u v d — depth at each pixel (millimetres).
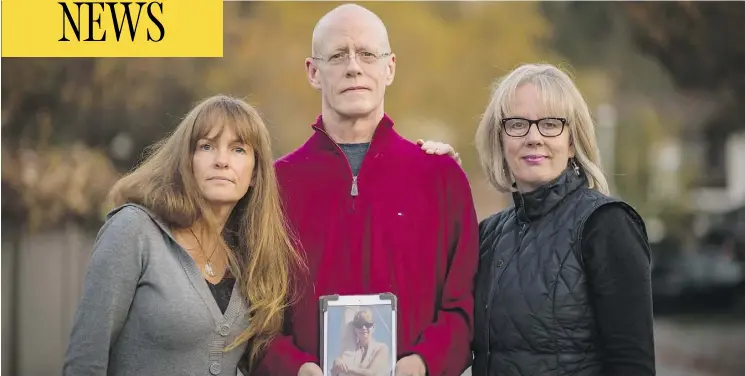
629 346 3350
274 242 3689
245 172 3586
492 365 3611
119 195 3566
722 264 16078
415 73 14086
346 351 3711
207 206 3561
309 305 3836
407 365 3703
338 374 3695
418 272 3887
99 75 12281
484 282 3744
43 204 12391
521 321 3506
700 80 15141
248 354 3738
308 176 3967
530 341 3492
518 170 3701
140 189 3531
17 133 12312
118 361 3404
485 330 3643
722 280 15961
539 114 3660
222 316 3488
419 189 3955
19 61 11953
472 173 14070
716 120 16172
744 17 14312
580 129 3715
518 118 3686
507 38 14141
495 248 3760
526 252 3590
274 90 13344
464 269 3848
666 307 16031
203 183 3533
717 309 15953
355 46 3893
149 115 12641
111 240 3385
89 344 3297
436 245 3926
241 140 3578
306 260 3877
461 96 14086
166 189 3510
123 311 3365
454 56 14062
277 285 3668
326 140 3986
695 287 15977
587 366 3455
